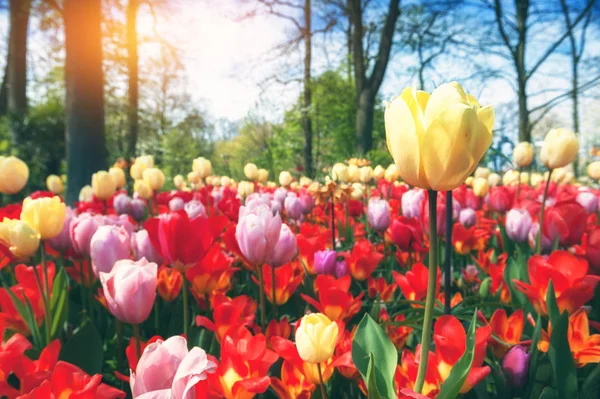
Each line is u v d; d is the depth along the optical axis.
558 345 1.09
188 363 0.70
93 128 9.62
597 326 1.34
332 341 1.01
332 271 1.85
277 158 10.39
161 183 3.49
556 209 1.99
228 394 1.04
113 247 1.47
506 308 1.80
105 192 3.19
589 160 12.61
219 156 8.14
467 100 0.85
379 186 4.80
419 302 1.49
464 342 0.99
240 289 2.27
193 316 1.89
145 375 0.75
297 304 1.88
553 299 1.25
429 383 1.01
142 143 18.77
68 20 9.51
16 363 1.09
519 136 16.55
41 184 14.59
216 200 4.23
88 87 9.54
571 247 2.23
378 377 0.93
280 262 1.58
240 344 1.08
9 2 15.19
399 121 0.83
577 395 1.08
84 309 1.97
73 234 1.80
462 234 2.52
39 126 14.57
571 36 18.94
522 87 16.55
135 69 19.22
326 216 3.42
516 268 1.79
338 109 18.97
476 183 3.42
